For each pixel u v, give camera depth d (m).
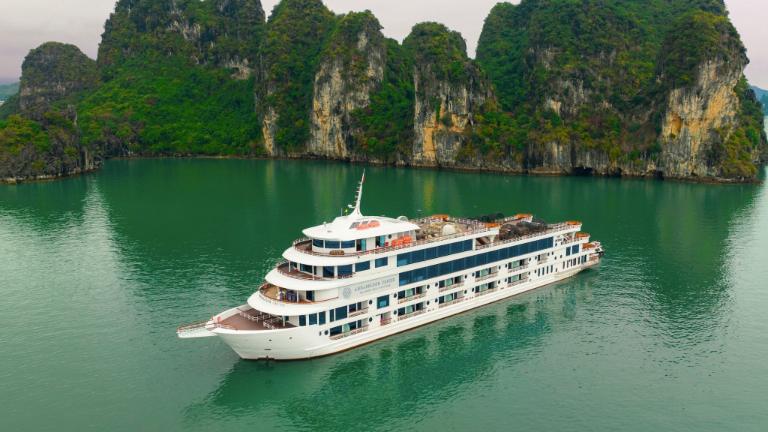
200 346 52.75
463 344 53.25
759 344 54.22
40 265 78.00
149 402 44.12
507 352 52.16
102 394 45.19
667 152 178.00
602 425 41.78
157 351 51.97
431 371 48.72
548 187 156.12
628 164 185.25
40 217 110.94
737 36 176.38
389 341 52.56
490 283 61.94
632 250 86.25
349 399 44.81
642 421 42.25
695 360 51.25
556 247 68.06
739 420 42.31
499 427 41.56
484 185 159.75
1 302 64.44
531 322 58.47
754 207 123.94
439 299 56.62
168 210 117.31
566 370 49.41
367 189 149.62
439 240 54.59
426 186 156.38
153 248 86.44
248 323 47.25
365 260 49.09
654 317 60.28
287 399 44.66
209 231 97.69
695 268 77.12
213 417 42.50
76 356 51.28
